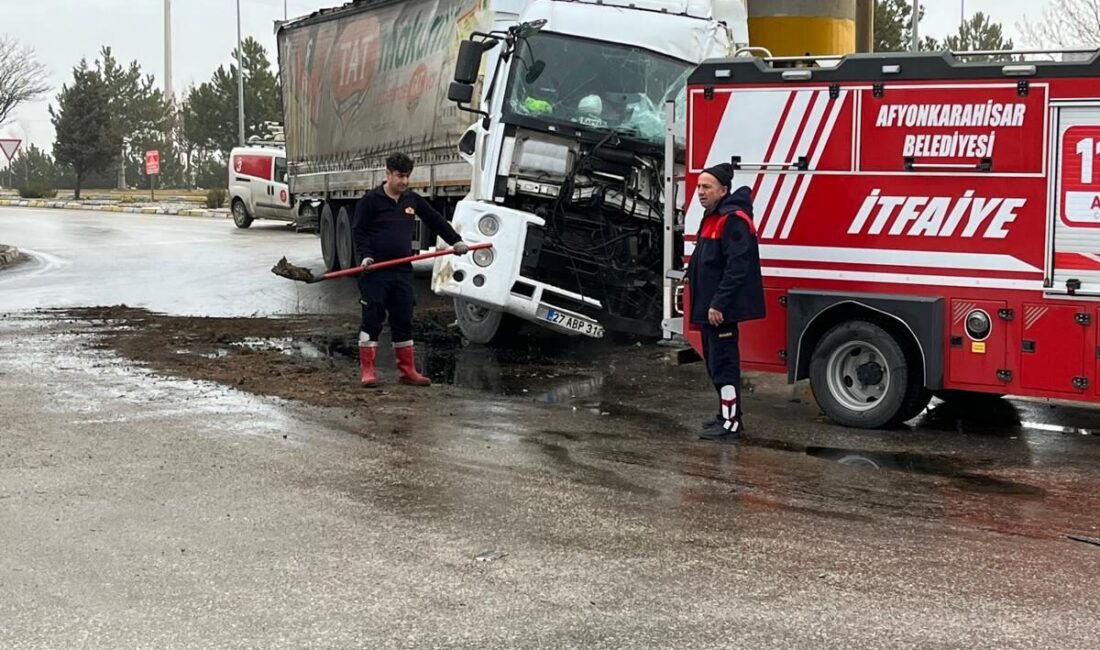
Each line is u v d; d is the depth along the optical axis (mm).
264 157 33062
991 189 8203
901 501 6684
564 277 11727
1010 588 5254
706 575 5391
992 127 8148
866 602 5066
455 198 16266
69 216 41906
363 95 18828
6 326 13766
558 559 5598
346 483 6883
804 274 8891
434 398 9617
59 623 4812
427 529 6039
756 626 4797
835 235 8758
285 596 5113
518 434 8273
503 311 11602
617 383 10586
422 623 4820
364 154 18906
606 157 11562
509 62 11570
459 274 11266
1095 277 7945
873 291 8648
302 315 15117
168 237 30297
